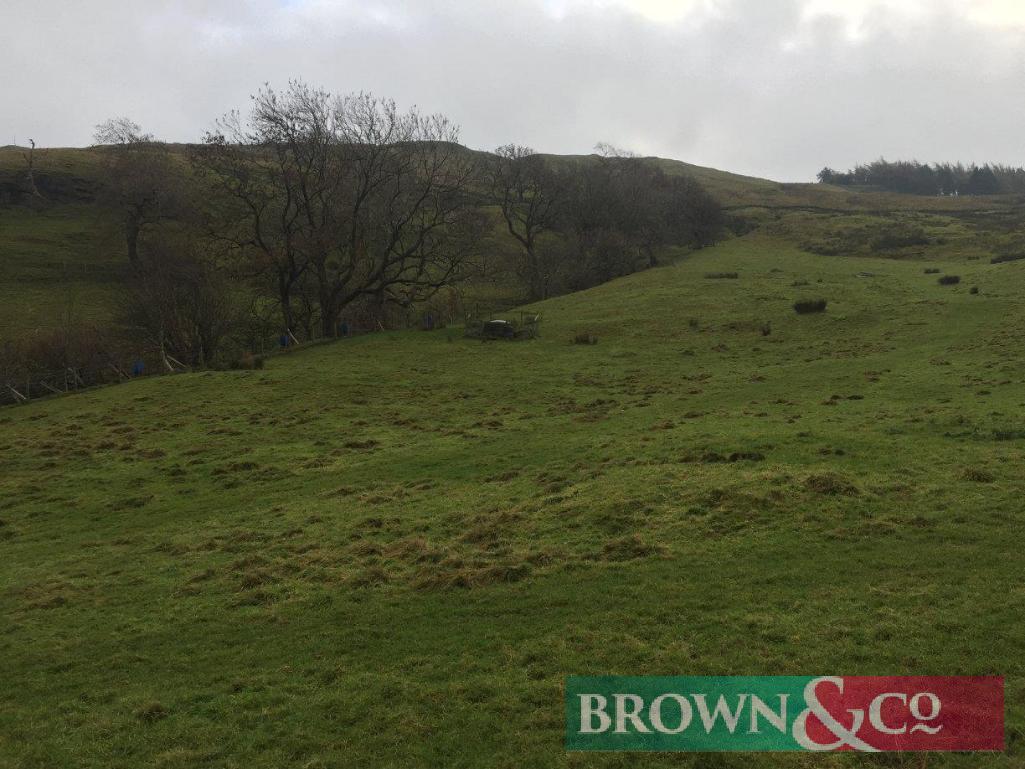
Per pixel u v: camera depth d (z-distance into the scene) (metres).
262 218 63.06
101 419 33.94
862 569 12.35
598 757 8.13
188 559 16.80
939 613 10.49
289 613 12.91
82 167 103.38
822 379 34.09
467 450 25.72
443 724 8.99
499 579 13.40
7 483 25.22
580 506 16.95
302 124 57.06
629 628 11.10
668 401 32.34
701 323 52.81
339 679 10.38
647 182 113.00
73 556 18.02
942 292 56.28
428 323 57.03
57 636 13.05
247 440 29.48
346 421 31.95
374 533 17.20
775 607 11.28
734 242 110.12
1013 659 9.16
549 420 30.16
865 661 9.55
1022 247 84.06
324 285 57.56
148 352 49.66
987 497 14.94
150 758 8.86
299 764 8.45
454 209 67.12
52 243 83.50
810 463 18.42
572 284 79.38
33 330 59.31
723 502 15.95
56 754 9.15
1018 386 27.31
